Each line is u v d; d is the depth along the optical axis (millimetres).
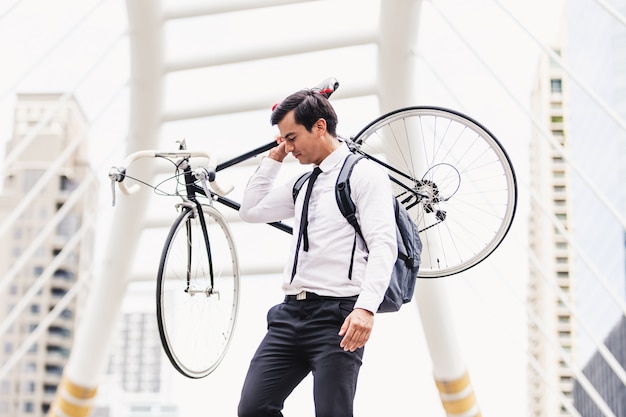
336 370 3592
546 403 98562
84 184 10812
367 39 9750
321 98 3904
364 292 3484
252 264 11102
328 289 3672
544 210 8547
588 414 73562
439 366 10742
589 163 87875
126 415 146000
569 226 103000
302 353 3730
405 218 3943
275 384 3736
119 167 4285
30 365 82062
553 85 104875
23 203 9789
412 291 3930
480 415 11031
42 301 82750
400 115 4938
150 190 10758
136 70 10172
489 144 4820
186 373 4363
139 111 10406
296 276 3752
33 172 84812
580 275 89125
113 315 11141
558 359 99125
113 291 11047
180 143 4641
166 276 4129
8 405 81062
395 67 9750
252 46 10000
